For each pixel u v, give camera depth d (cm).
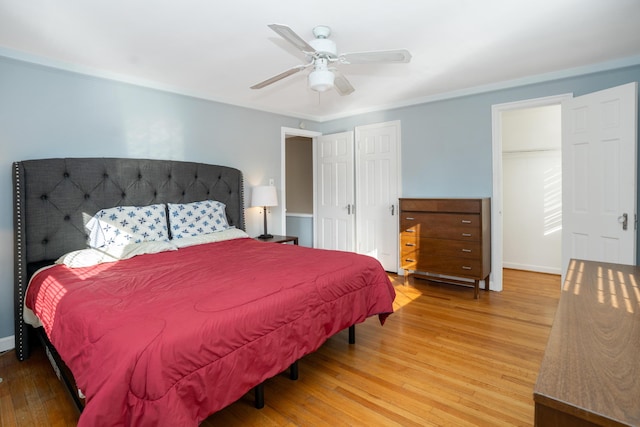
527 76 334
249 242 326
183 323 135
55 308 169
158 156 334
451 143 397
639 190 286
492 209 375
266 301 166
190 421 122
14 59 249
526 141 460
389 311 244
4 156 249
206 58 273
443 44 257
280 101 412
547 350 80
